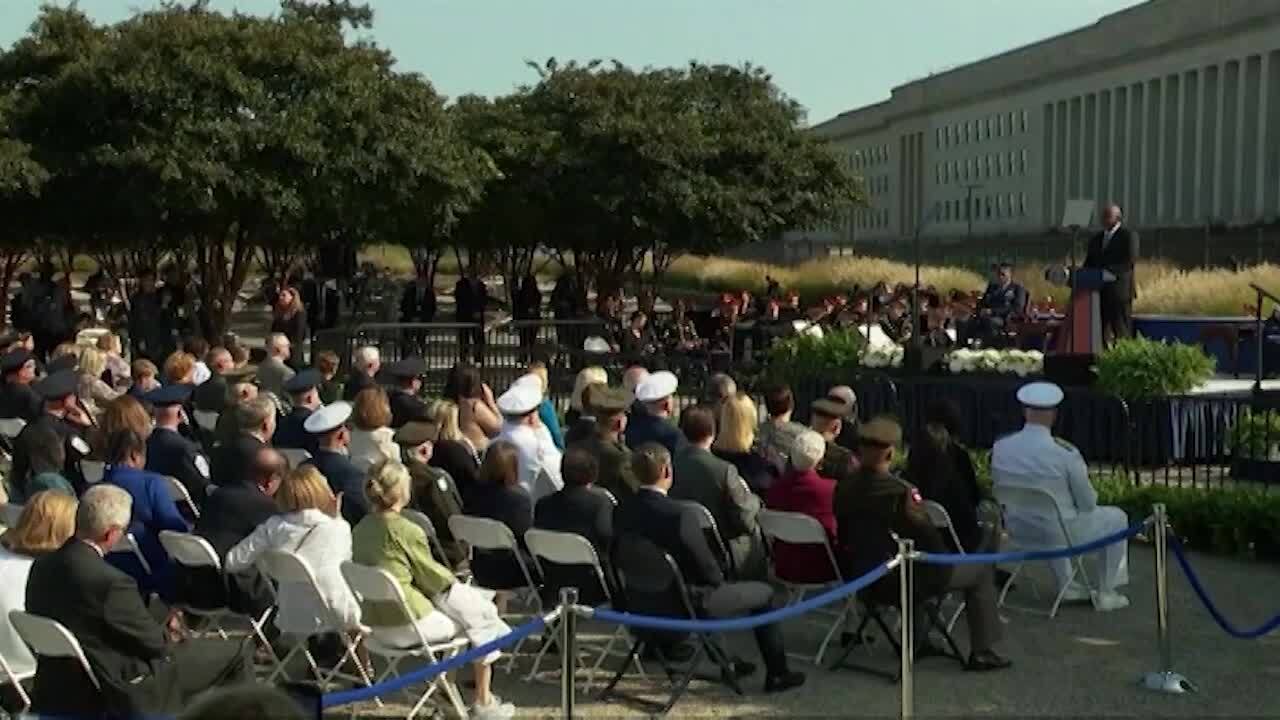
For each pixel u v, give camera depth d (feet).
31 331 85.61
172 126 79.51
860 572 28.40
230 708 9.27
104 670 21.22
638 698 27.37
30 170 77.00
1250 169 210.79
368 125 83.71
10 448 44.70
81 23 88.84
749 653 30.68
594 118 106.52
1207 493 41.78
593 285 121.39
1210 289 91.50
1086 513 33.53
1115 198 251.39
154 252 105.09
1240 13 211.00
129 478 28.66
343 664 26.86
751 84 119.14
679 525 27.20
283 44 83.51
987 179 303.07
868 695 27.50
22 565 23.81
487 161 91.76
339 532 25.68
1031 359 58.23
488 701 26.03
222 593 27.45
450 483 32.24
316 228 87.30
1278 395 51.70
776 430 37.76
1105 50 253.65
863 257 175.01
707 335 99.35
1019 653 30.32
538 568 28.27
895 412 58.95
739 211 106.93
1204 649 30.50
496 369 80.12
